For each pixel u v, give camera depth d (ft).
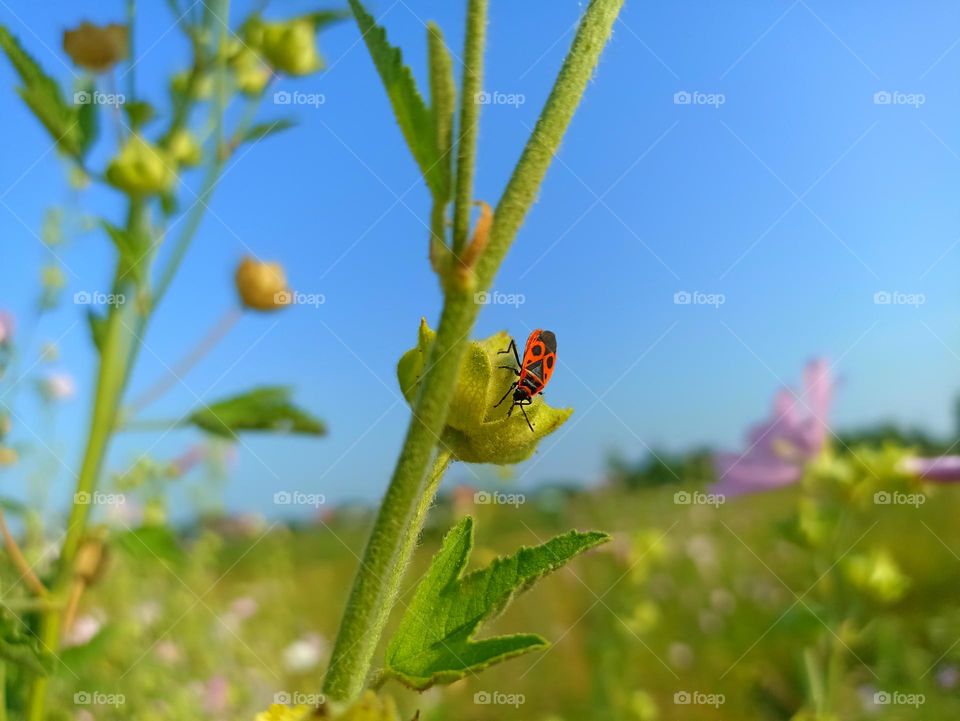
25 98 0.55
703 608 1.93
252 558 1.65
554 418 0.31
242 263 0.61
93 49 0.56
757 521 2.07
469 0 0.24
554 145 0.25
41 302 0.80
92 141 0.57
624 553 1.60
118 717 0.86
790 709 1.39
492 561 0.25
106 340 0.56
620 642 1.49
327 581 1.61
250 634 1.50
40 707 0.52
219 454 1.03
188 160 0.60
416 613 0.25
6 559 0.59
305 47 0.60
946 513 1.90
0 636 0.47
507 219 0.25
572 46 0.26
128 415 0.56
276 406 0.57
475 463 0.30
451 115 0.24
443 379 0.24
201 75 0.61
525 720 1.41
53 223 0.81
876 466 0.87
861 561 0.86
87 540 0.55
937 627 1.50
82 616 0.85
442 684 0.23
